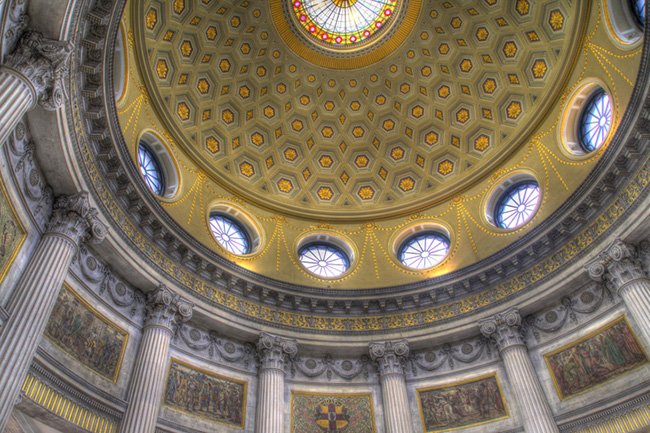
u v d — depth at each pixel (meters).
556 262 19.44
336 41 28.00
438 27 26.59
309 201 27.75
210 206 23.22
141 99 20.97
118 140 16.19
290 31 27.09
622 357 16.69
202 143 25.14
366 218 26.55
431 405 19.69
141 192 17.45
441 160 27.44
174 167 22.34
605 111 20.20
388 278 23.58
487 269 20.94
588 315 18.23
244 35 26.05
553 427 16.91
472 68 26.36
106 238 15.81
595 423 16.36
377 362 20.80
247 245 23.98
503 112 25.50
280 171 27.83
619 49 18.84
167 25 22.48
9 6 10.45
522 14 23.77
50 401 12.79
